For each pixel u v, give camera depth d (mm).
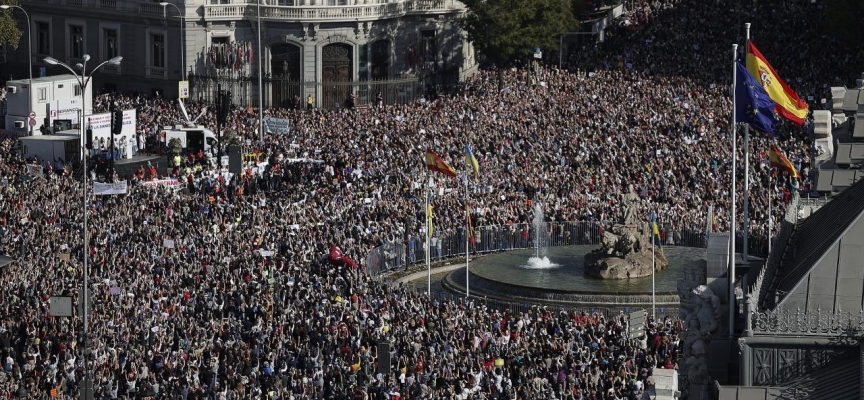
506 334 142625
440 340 139375
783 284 89250
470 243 197125
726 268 95938
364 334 141750
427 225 172375
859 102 109438
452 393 124438
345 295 158000
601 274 179500
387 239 190500
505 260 191250
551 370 128500
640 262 179750
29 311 151500
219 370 134875
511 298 176000
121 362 138625
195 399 129750
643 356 132000
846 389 79750
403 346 136875
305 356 136750
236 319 150125
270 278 161125
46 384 135750
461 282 184750
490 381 127375
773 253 97625
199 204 198750
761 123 103125
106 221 187375
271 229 184500
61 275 164750
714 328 89875
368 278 164875
